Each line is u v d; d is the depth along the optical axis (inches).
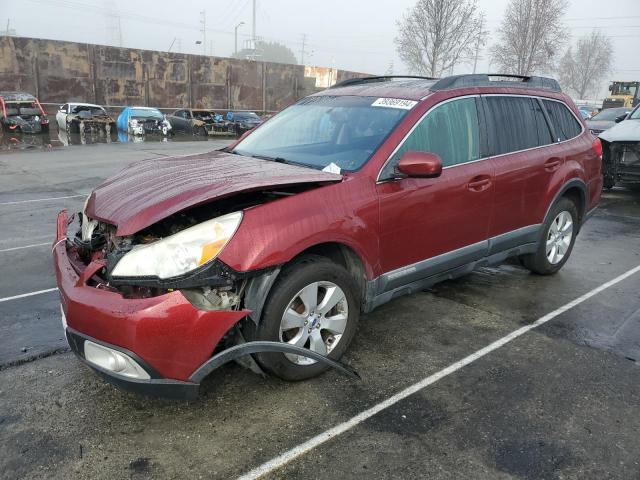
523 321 168.2
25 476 96.4
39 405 118.1
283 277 116.9
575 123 209.6
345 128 152.2
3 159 585.0
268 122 181.2
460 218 155.3
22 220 296.2
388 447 106.2
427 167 127.2
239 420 113.9
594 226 303.6
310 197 121.4
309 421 114.0
